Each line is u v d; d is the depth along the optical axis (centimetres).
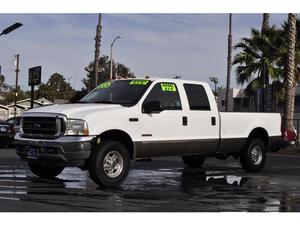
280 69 3294
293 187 1000
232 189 962
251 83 3400
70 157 891
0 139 1972
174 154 1054
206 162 1544
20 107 6525
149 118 997
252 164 1258
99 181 920
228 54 3394
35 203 762
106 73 6669
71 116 902
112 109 948
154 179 1088
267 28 3275
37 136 935
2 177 1050
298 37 3169
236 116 1204
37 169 1048
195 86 1114
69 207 742
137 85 1030
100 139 945
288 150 2341
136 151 977
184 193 900
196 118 1091
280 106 3775
